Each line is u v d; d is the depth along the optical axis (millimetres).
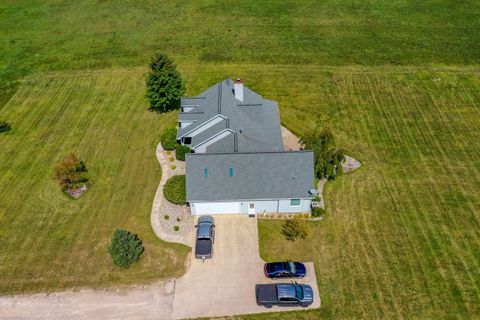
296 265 32031
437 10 73812
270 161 36281
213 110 40812
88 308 30312
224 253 33906
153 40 67062
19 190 40438
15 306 30531
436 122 48250
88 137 46906
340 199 38562
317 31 68312
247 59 61219
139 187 40156
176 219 36938
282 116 49312
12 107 52594
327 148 40875
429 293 30641
